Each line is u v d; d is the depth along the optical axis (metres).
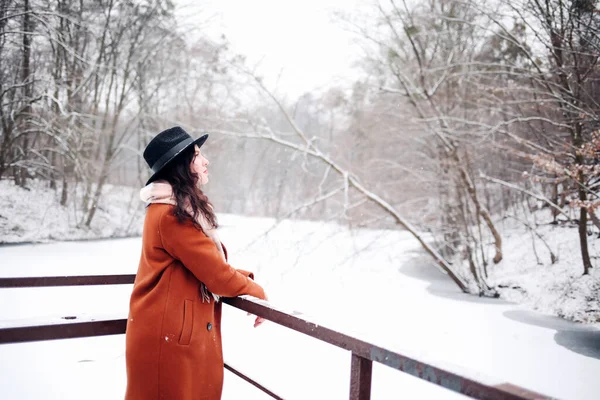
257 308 1.37
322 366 5.02
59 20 14.12
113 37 17.77
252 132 11.16
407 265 13.68
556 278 9.41
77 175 16.73
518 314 8.41
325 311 8.38
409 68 10.59
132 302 1.47
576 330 7.34
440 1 10.03
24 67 14.33
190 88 17.86
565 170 7.95
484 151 11.89
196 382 1.43
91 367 3.66
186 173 1.52
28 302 6.27
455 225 11.02
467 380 0.77
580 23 7.10
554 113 9.61
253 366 4.86
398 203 13.02
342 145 15.47
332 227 11.84
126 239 18.05
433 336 6.96
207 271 1.40
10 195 16.19
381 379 4.98
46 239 15.78
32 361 3.77
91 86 17.33
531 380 5.29
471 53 10.35
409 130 12.10
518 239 12.27
